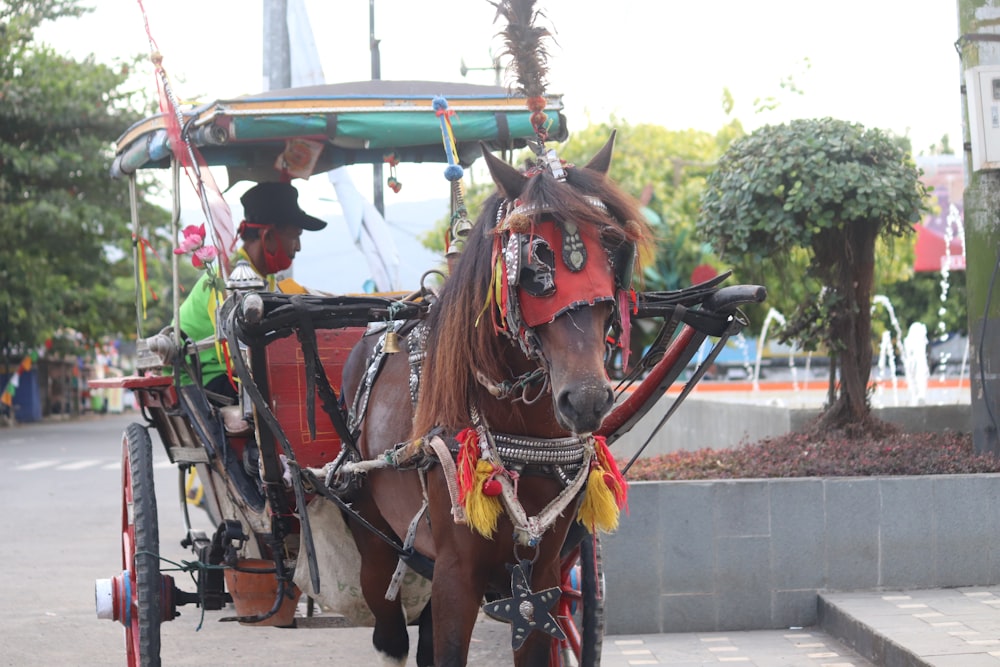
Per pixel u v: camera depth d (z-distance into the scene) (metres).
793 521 5.79
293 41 9.07
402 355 3.67
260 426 3.75
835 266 7.27
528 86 3.21
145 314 5.38
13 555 8.85
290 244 5.41
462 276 3.14
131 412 51.47
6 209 23.19
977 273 6.73
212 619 6.84
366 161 5.51
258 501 4.17
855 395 7.29
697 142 23.11
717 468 6.22
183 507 5.27
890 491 5.83
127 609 4.30
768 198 7.07
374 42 9.04
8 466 17.56
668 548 5.75
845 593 5.79
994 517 5.87
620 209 2.95
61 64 24.09
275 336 3.53
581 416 2.68
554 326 2.78
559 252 2.81
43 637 6.18
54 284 27.05
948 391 15.73
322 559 4.02
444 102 3.96
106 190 24.31
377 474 3.60
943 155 28.42
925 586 5.84
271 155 5.33
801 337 7.42
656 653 5.32
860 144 7.00
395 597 3.80
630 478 6.10
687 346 3.48
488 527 3.00
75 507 12.03
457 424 3.14
